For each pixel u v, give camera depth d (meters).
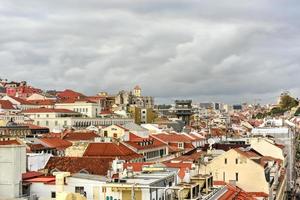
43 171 96.94
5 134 195.12
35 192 67.62
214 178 118.12
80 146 150.38
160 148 187.38
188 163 106.69
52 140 171.88
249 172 122.19
